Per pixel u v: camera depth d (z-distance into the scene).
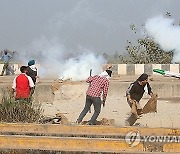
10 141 11.26
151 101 14.57
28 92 15.20
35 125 12.62
